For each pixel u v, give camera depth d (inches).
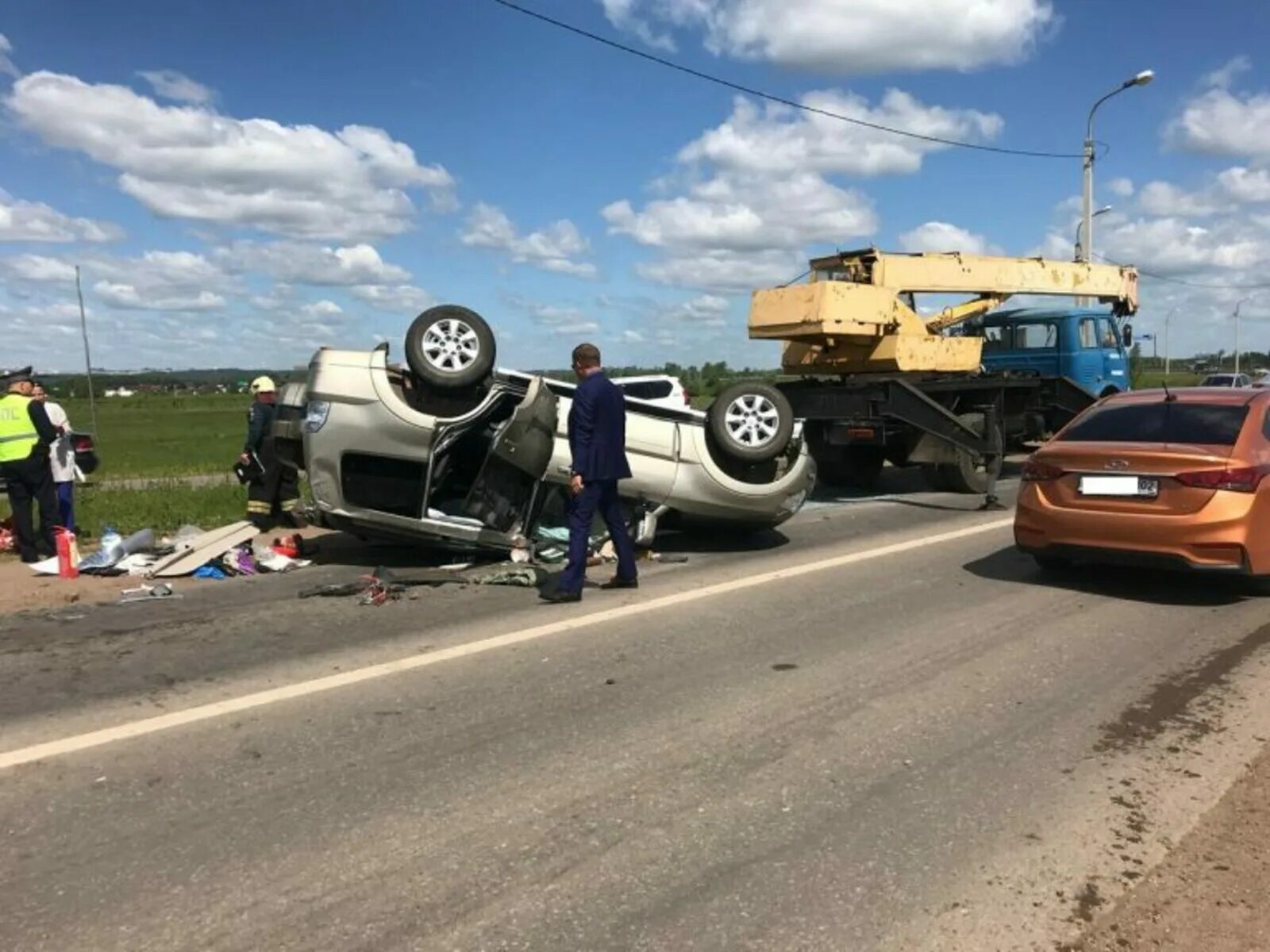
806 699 201.0
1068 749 174.7
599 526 354.0
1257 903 124.4
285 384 375.9
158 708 197.2
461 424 317.1
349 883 129.7
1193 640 244.2
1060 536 296.0
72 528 407.8
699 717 190.4
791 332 538.9
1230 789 157.8
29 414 372.8
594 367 293.6
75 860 136.1
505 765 167.9
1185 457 275.3
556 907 123.9
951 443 538.9
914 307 589.0
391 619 269.9
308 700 201.6
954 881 130.0
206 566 336.8
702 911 123.0
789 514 376.5
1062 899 125.6
